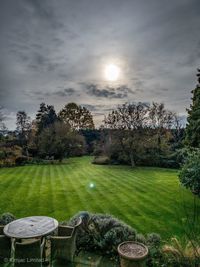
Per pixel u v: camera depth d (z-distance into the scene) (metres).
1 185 17.47
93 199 13.54
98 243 6.34
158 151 32.28
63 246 5.75
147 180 20.17
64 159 40.50
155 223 9.63
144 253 5.03
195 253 4.92
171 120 40.22
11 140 40.03
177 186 17.39
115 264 5.82
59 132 36.56
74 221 6.84
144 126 33.09
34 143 40.25
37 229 5.70
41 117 53.78
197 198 13.70
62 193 14.98
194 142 16.95
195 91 17.97
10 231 5.59
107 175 22.86
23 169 27.16
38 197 13.92
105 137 37.03
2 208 11.77
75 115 60.34
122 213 11.05
